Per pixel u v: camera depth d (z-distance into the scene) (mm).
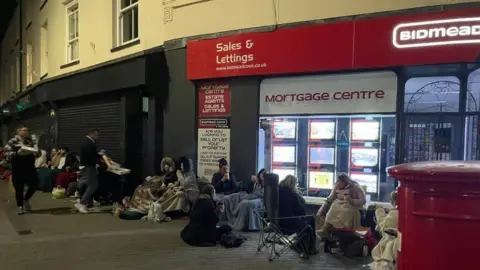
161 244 6188
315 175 7988
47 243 6230
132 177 10391
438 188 2127
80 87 11961
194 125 9117
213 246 6090
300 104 7957
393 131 7211
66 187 10742
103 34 11625
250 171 8359
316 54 7500
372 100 7293
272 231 6055
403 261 2312
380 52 6930
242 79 8430
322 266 5199
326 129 7867
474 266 2062
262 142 8422
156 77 9633
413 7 6766
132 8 11008
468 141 6777
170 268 5094
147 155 10094
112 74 10531
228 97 8734
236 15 8484
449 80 6867
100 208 9172
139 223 7633
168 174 8578
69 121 13484
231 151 8633
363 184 7496
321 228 6102
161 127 9797
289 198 5828
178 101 9383
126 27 11320
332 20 7426
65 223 7637
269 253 5750
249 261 5387
